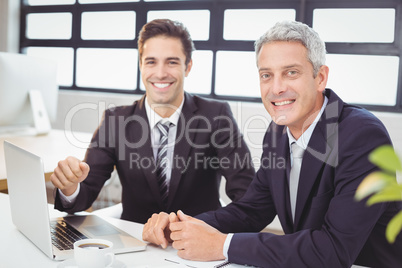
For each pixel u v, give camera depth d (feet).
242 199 5.35
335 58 12.76
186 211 6.64
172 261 4.04
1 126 10.44
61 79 16.85
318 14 12.85
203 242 4.08
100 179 6.26
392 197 1.38
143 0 15.07
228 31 14.03
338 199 4.04
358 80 12.64
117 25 15.65
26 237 4.50
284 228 4.92
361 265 4.55
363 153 4.08
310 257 3.84
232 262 4.05
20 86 10.45
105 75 16.02
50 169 7.66
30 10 17.20
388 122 11.73
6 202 5.87
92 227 4.77
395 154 1.27
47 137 10.88
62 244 4.17
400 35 12.09
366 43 12.44
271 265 3.89
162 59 6.45
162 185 6.51
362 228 3.90
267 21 13.53
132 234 4.78
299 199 4.63
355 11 12.46
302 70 4.49
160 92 6.51
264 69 4.61
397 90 12.32
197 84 14.55
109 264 3.53
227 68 14.16
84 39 16.19
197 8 14.29
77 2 16.17
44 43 16.97
